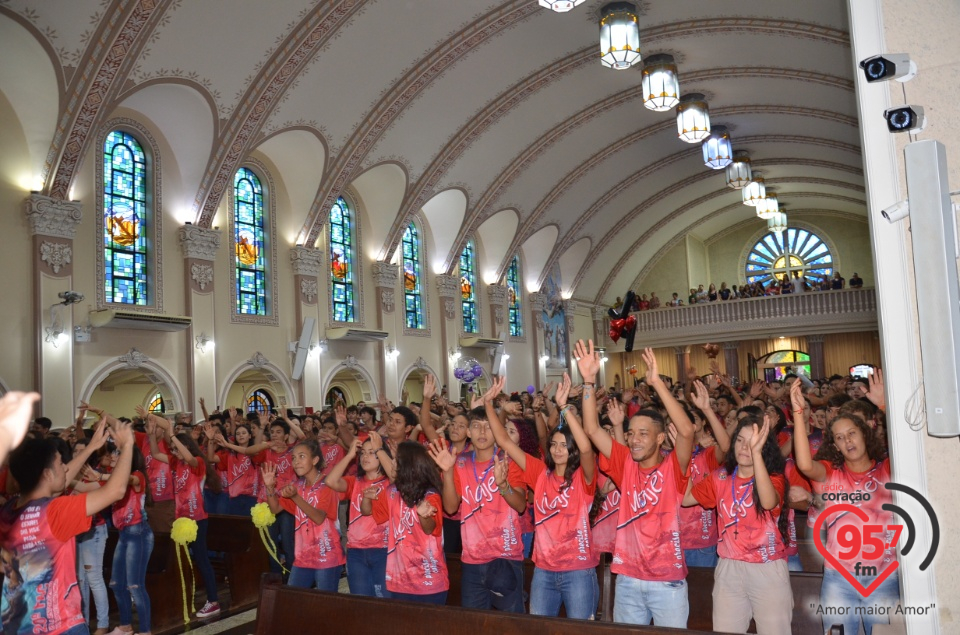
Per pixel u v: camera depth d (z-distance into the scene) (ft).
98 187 46.93
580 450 15.53
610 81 67.62
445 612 13.84
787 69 64.28
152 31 41.81
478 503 17.04
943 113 10.92
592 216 92.43
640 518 14.90
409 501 16.28
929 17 11.16
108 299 47.42
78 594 12.84
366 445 18.37
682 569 14.65
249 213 58.39
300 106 53.36
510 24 53.78
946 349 9.94
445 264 77.15
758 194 92.79
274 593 16.11
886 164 11.15
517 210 81.71
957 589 10.53
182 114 49.55
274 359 58.23
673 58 62.34
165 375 49.83
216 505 31.71
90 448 13.79
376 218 68.74
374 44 51.75
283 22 46.47
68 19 38.91
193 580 26.53
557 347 97.14
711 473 15.51
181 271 51.57
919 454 10.76
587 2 53.01
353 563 18.88
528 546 21.94
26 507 12.55
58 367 43.21
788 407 29.14
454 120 64.03
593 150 80.38
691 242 113.70
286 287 60.08
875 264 11.19
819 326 95.45
